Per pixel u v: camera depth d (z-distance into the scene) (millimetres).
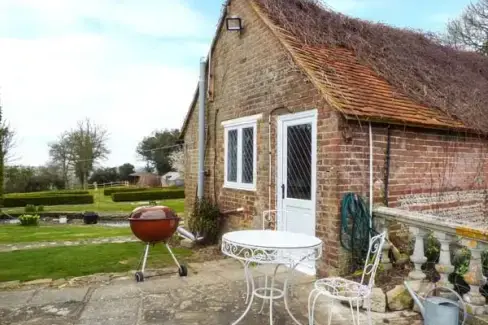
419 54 8969
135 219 5531
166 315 4199
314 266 5801
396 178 5801
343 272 5297
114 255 7570
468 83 8797
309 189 5957
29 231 13625
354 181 5395
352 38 7637
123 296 4836
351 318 4117
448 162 6496
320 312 4320
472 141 6906
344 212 5242
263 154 7059
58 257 7426
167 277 5715
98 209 24266
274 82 6766
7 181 34188
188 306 4488
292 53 6250
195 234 8539
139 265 6508
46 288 5195
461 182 6715
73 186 41656
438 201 6340
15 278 5828
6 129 23016
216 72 8875
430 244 5059
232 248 4219
